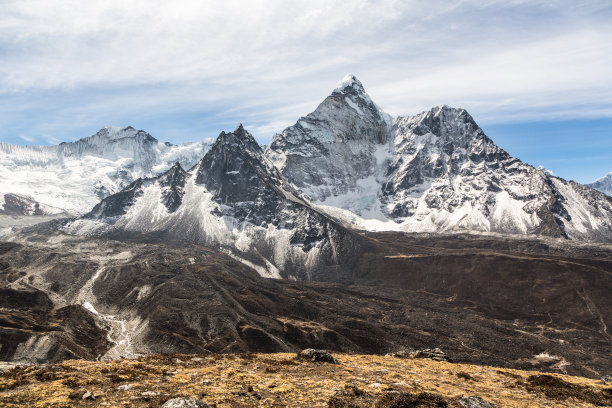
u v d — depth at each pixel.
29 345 160.75
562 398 29.97
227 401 22.52
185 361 34.97
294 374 30.14
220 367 31.44
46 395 22.19
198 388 24.69
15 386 24.42
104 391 23.55
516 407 26.58
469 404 24.83
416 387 29.06
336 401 23.22
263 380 27.44
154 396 22.77
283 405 22.67
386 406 23.02
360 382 28.72
